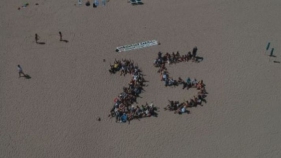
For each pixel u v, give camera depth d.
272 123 44.47
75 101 46.44
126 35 55.75
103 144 41.94
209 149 41.72
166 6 61.03
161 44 54.34
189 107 45.97
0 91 47.50
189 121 44.53
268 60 52.34
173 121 44.47
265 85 48.91
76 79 49.16
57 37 55.16
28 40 54.59
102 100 46.56
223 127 43.91
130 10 60.16
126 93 46.69
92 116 44.78
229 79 49.50
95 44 54.22
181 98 46.94
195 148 41.78
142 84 48.56
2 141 42.09
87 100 46.59
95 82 48.78
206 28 57.16
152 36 55.62
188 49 53.56
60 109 45.50
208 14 59.59
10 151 41.09
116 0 62.06
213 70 50.69
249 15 59.66
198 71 50.50
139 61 51.69
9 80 48.94
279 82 49.34
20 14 59.00
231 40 55.25
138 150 41.44
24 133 42.91
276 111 45.75
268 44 52.97
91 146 41.72
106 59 51.97
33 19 58.16
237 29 57.09
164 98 46.91
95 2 60.41
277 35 56.28
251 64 51.72
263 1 62.38
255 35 56.16
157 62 50.84
